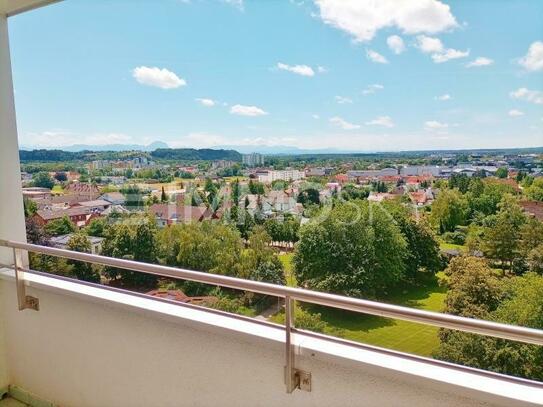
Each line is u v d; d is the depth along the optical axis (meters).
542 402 0.90
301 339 1.23
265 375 1.29
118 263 1.57
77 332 1.79
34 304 1.94
